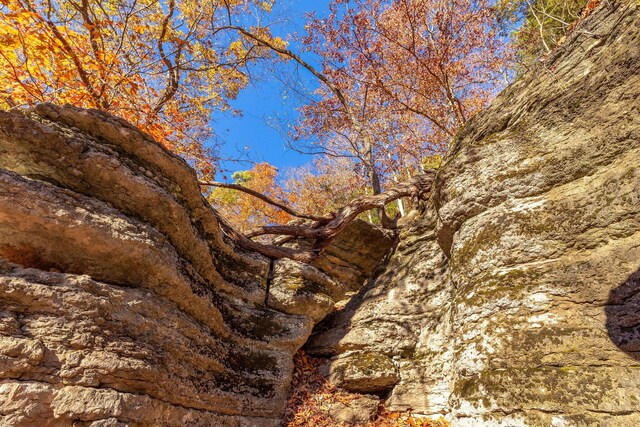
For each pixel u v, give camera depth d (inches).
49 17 266.1
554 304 176.2
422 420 257.6
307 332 297.9
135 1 311.4
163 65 382.0
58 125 169.6
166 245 197.2
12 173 148.2
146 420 161.2
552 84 227.3
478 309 200.7
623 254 163.3
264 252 315.9
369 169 624.1
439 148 629.3
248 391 243.6
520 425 160.1
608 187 178.7
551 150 212.5
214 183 369.1
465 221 240.4
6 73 279.3
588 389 149.6
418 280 329.1
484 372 183.2
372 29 488.4
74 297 148.1
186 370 197.6
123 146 190.5
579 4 369.1
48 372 133.6
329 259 388.5
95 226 161.5
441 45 472.4
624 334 152.0
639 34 182.2
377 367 283.4
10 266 143.6
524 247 199.8
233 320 257.9
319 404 271.9
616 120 186.5
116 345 156.3
